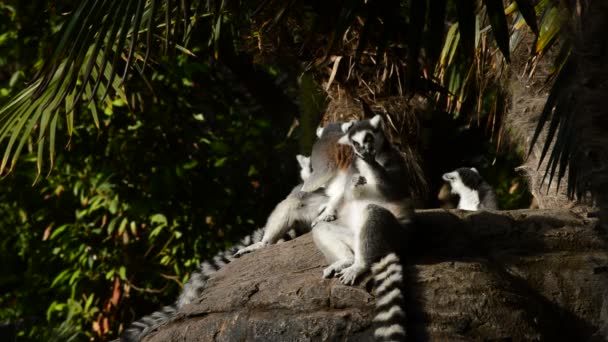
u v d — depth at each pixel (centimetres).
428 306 635
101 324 1209
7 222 1317
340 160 888
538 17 790
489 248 751
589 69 482
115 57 605
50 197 1281
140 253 1245
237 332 646
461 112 1161
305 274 696
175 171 1230
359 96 1009
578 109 496
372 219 677
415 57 602
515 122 1012
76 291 1227
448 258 709
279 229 909
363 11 641
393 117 1005
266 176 1405
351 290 647
